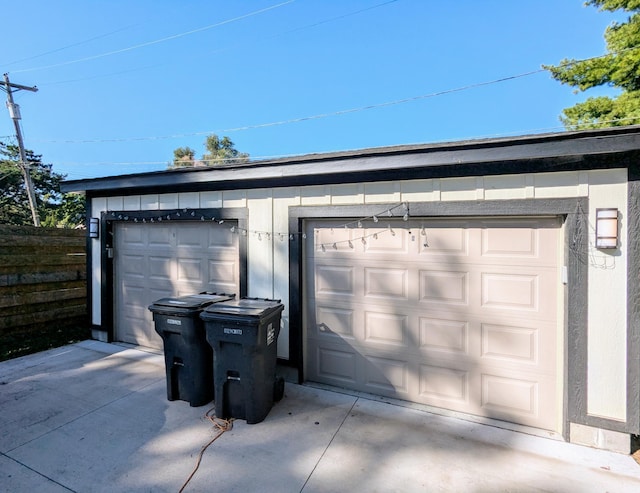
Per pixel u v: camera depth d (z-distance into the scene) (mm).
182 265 4809
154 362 4551
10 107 17438
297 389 3773
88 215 5523
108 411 3260
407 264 3504
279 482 2320
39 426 2996
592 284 2740
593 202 2730
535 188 2916
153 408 3320
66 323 6219
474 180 3125
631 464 2537
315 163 3539
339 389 3781
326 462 2535
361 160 3338
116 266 5414
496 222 3154
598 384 2734
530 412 3074
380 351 3635
